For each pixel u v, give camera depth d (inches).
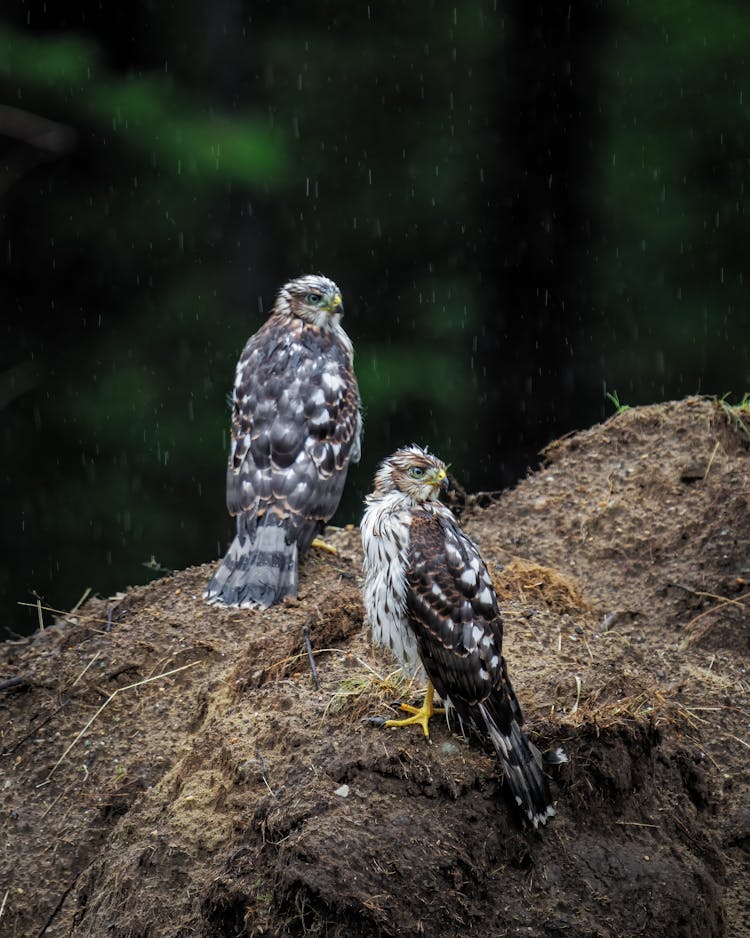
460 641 295.3
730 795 344.2
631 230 965.8
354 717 310.3
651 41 972.6
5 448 893.2
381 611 311.7
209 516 890.7
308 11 960.3
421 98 964.6
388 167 960.3
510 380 874.8
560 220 851.4
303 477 453.7
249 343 496.1
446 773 290.0
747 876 319.6
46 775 357.4
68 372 914.1
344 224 957.8
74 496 886.4
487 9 956.6
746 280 961.5
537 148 845.2
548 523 473.4
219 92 907.4
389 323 933.8
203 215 922.7
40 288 927.0
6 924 320.5
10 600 884.0
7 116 789.2
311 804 282.7
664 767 330.3
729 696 380.2
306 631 356.2
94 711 373.7
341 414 472.4
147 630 402.9
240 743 316.2
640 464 481.1
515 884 285.1
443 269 947.3
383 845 276.1
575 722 306.3
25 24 908.6
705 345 954.7
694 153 967.0
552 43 834.8
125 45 914.1
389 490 318.3
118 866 310.2
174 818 308.7
